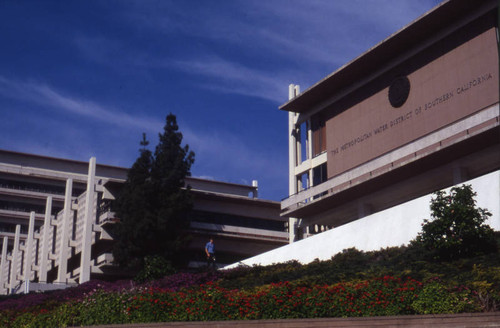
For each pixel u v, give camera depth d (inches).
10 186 3243.1
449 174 1507.1
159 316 714.8
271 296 684.1
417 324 543.8
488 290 621.0
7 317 1067.9
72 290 1445.6
